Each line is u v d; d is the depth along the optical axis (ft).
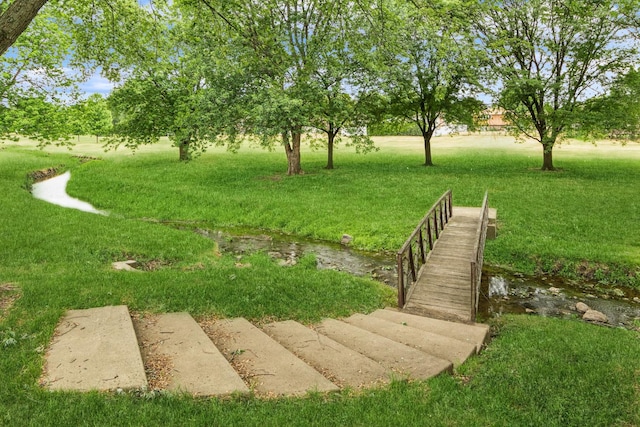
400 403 13.94
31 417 12.21
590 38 85.87
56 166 123.75
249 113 80.74
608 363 18.65
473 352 20.65
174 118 98.17
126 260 40.70
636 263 38.27
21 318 20.51
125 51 38.58
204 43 74.28
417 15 37.01
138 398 13.44
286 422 12.53
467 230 43.96
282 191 78.28
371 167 112.06
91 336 18.22
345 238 52.44
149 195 79.56
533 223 52.65
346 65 87.92
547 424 13.46
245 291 27.96
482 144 203.31
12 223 51.06
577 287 36.94
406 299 30.50
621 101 89.04
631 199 63.87
